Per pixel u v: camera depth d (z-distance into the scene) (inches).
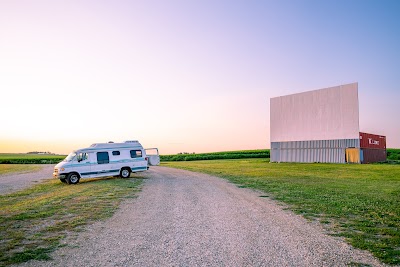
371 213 387.5
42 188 730.8
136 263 223.0
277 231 306.2
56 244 270.5
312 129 1833.2
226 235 292.8
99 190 632.4
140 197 537.6
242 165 1599.4
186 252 245.3
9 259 233.1
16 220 366.0
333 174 994.1
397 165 1485.0
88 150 852.6
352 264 217.9
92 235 298.7
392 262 220.7
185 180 832.3
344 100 1699.1
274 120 2021.4
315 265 216.5
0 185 805.9
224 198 516.7
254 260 226.4
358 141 1636.3
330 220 353.7
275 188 638.5
